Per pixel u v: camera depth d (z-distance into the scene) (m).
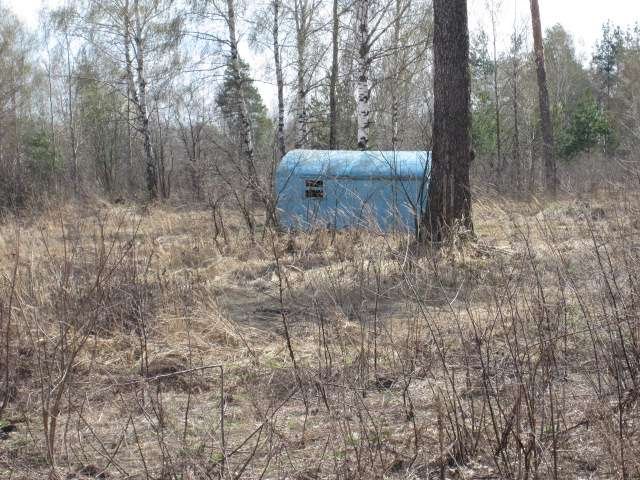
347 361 5.16
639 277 4.89
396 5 20.86
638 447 3.40
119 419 4.28
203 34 21.27
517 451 3.39
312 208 13.37
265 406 4.41
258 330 6.21
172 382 4.98
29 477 3.59
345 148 26.42
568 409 4.00
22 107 38.09
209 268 9.33
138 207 17.61
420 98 23.31
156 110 28.98
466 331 5.41
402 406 4.30
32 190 13.84
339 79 24.08
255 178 12.22
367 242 9.06
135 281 6.43
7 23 34.59
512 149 31.75
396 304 6.62
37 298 6.16
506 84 34.22
